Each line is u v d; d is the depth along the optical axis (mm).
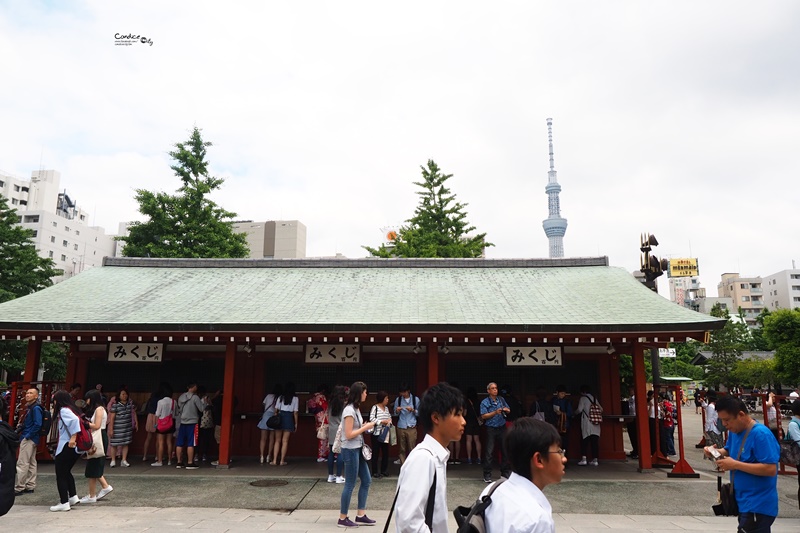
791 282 98938
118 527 7309
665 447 15008
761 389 39812
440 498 3148
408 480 3025
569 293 13750
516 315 11977
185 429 12023
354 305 12828
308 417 13875
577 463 13219
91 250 85625
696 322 10906
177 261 16688
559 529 7473
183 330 11453
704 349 52406
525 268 16281
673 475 11328
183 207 28031
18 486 9344
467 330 11289
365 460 7625
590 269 15867
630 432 14469
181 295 13789
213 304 13008
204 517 7914
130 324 11492
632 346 12234
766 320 35156
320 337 11828
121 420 12172
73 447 8336
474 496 9695
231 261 16594
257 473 11500
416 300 13242
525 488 2615
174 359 14484
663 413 15062
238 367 14289
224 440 12062
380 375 14164
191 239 27234
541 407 12562
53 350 30000
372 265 16516
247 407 14086
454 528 7820
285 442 12602
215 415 13594
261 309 12562
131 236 27766
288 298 13469
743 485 4750
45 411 10156
